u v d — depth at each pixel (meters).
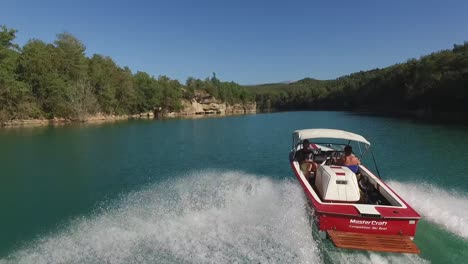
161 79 88.00
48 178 13.44
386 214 6.09
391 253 5.72
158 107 80.94
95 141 25.08
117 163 16.33
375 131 29.66
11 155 18.78
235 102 122.75
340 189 7.20
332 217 6.23
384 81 80.88
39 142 24.50
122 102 68.38
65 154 19.08
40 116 47.75
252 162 16.14
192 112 94.44
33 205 10.11
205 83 111.81
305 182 8.34
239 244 6.29
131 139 26.36
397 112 66.38
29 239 7.41
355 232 6.17
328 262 5.50
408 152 18.33
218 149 20.50
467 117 45.44
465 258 5.62
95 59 68.75
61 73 54.50
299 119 53.12
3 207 9.94
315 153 11.14
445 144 21.17
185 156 18.14
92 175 13.87
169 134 30.47
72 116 52.56
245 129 34.84
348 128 33.12
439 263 5.46
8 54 43.97
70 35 60.75
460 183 11.89
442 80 51.16
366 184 8.70
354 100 98.50
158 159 17.34
